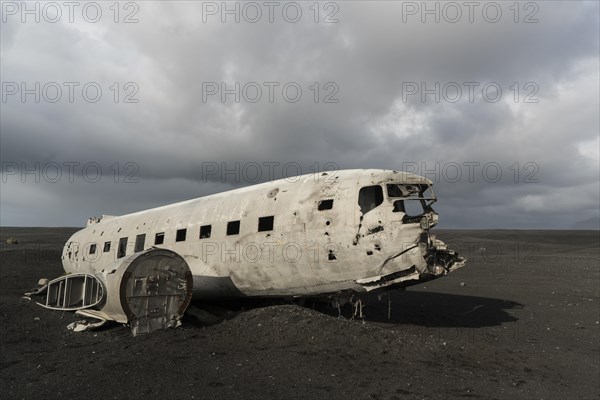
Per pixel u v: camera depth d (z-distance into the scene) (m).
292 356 8.27
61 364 8.12
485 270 30.84
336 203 10.75
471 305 17.11
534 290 21.66
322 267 10.73
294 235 11.13
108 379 7.06
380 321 13.15
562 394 7.11
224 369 7.59
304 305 12.52
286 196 11.86
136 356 8.33
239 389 6.69
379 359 8.34
